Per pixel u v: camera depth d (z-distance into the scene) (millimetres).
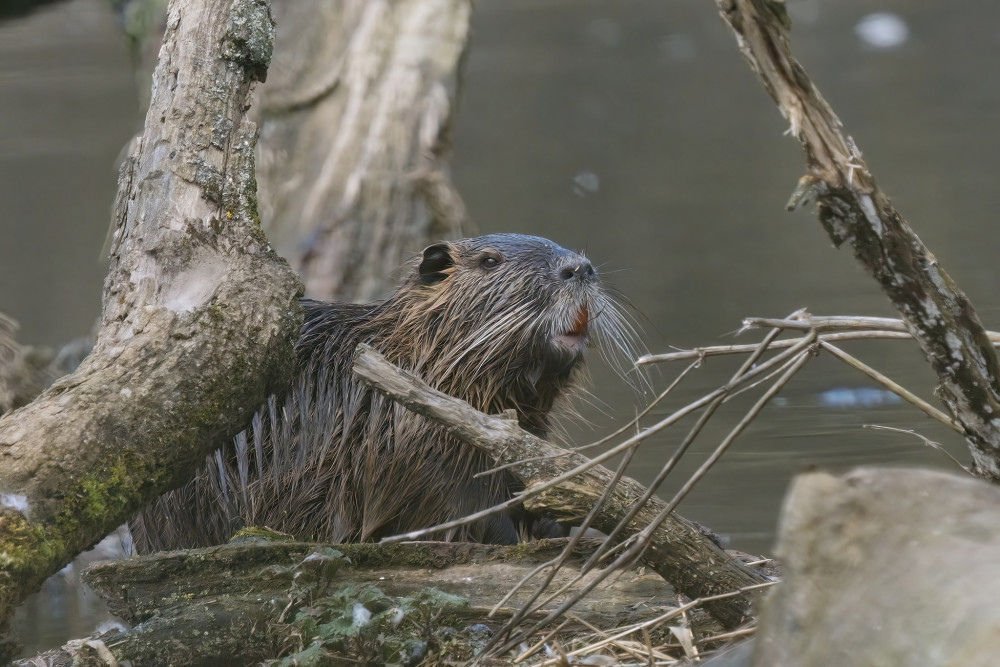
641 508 5379
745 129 25500
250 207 6297
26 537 4758
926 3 37625
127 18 14570
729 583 5441
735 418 10781
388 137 13898
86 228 20734
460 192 21562
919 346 5082
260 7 6699
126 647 5457
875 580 3277
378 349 8109
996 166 19922
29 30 32281
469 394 8008
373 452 7414
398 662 5426
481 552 6223
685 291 15164
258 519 7484
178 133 6320
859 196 4773
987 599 3027
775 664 3461
